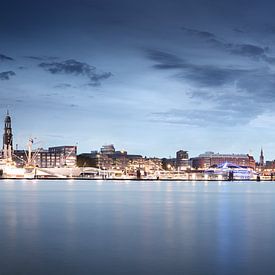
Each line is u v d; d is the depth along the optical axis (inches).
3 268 1282.0
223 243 1695.4
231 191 7135.8
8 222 2357.3
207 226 2208.4
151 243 1688.0
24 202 3964.1
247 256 1454.2
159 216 2719.0
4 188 7539.4
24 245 1636.3
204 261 1378.0
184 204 3823.8
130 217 2642.7
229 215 2792.8
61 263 1344.7
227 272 1249.4
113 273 1232.8
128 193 6028.5
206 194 5925.2
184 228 2132.1
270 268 1291.8
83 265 1320.1
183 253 1499.8
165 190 7327.8
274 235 1891.0
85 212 2962.6
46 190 6796.3
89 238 1803.6
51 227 2148.1
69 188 7834.6
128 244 1665.8
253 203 4008.4
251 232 1990.7
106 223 2329.0
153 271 1256.2
